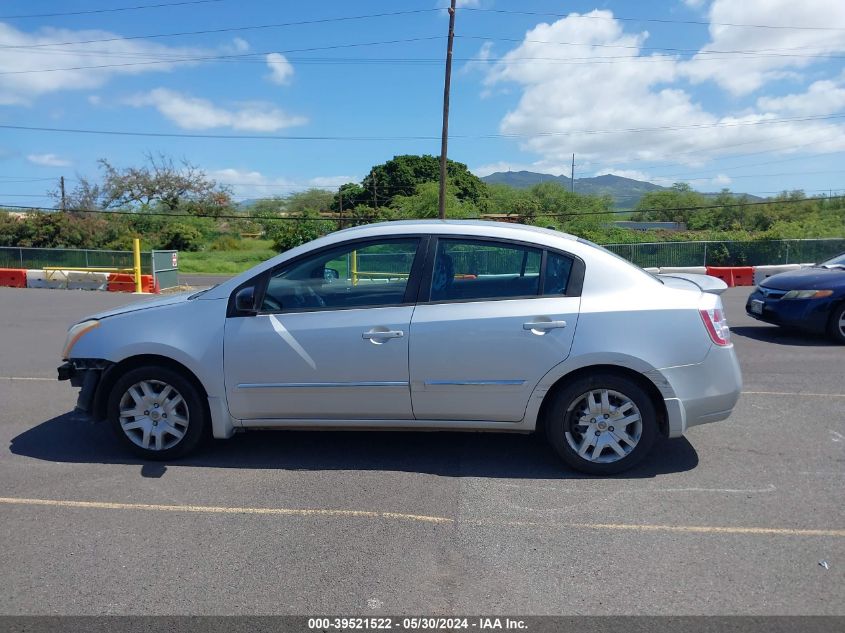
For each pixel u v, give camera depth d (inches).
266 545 144.0
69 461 195.2
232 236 2600.9
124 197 2691.9
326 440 212.2
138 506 163.9
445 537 147.3
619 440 179.3
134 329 190.1
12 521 156.1
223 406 187.8
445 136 1168.2
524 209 2507.4
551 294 179.0
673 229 2797.7
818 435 216.1
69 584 129.0
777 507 161.8
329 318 182.2
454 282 182.7
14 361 353.1
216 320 187.2
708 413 179.2
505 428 182.5
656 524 153.0
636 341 174.1
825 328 382.3
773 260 1200.8
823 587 126.2
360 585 128.0
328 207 3329.2
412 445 207.5
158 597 124.2
